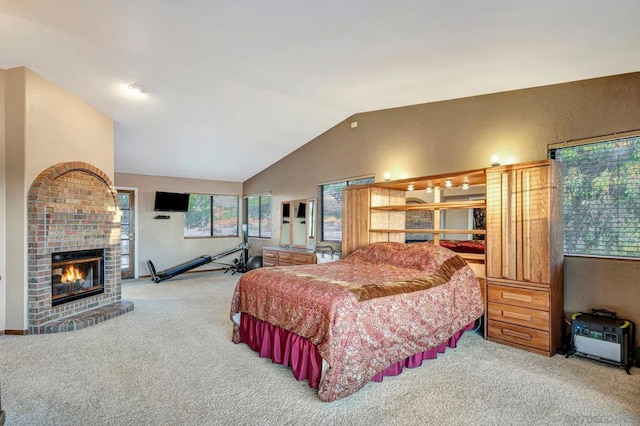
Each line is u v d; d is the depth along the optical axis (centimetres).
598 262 329
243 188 898
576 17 220
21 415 215
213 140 624
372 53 311
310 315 262
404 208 463
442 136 456
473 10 223
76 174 430
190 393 246
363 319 257
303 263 647
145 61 363
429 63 323
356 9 237
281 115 545
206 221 851
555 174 328
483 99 414
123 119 513
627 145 316
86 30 302
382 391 252
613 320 306
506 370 287
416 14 235
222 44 315
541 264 322
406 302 289
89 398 237
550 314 317
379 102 484
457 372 283
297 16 254
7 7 271
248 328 340
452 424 210
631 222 314
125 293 589
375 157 543
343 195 526
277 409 226
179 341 353
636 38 245
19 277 372
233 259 869
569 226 351
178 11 262
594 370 286
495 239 356
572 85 344
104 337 363
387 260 401
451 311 328
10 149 374
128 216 737
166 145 626
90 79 403
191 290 617
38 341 349
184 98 464
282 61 348
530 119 373
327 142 632
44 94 394
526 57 292
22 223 372
